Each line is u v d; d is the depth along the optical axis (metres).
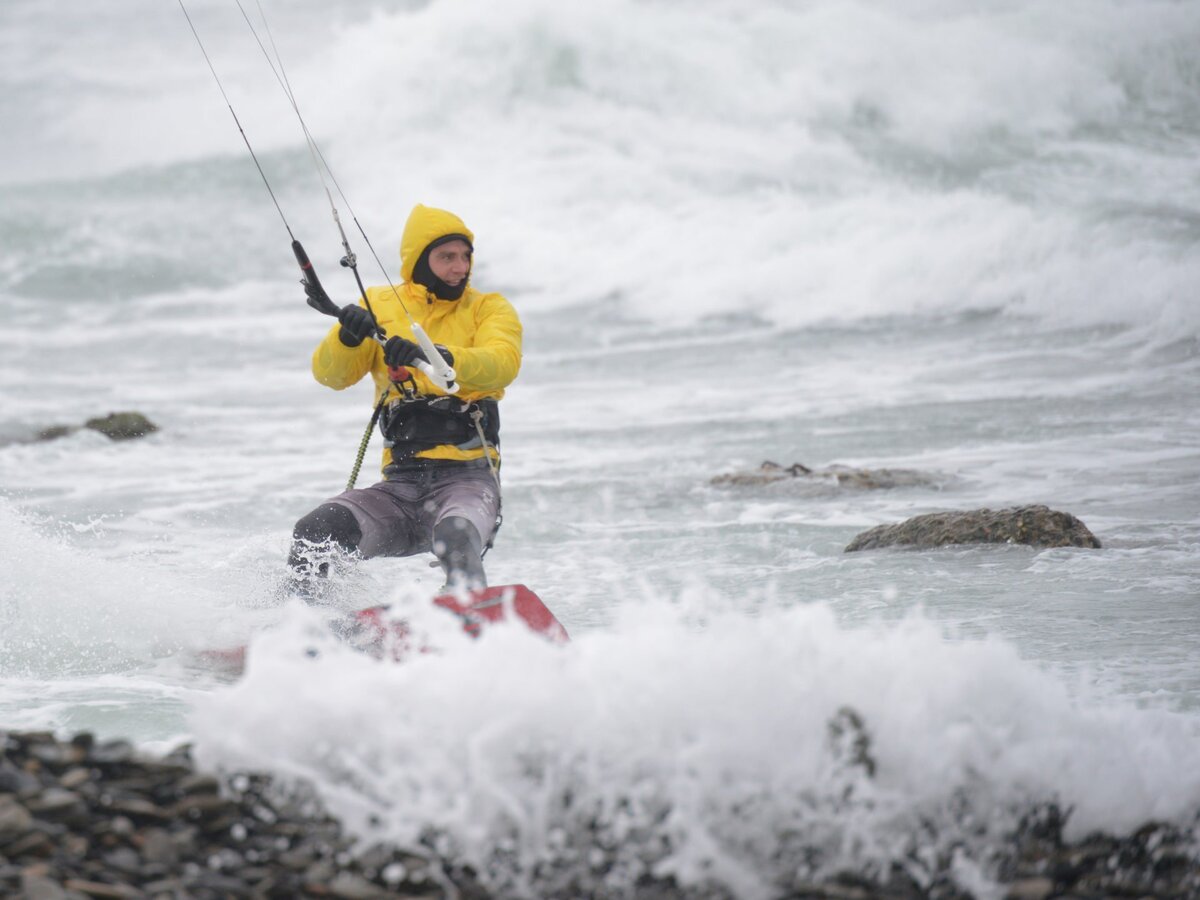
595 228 92.75
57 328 83.94
